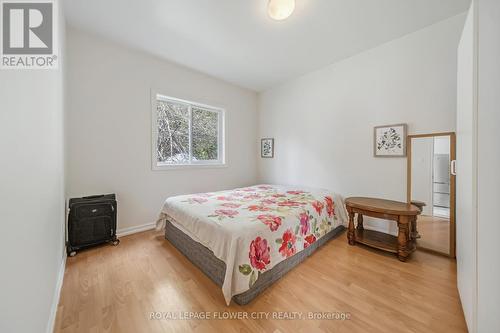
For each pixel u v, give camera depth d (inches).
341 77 113.3
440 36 81.7
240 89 154.6
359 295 57.6
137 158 106.3
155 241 95.0
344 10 75.1
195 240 71.4
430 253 82.4
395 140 93.7
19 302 28.9
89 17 79.5
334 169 118.2
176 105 126.1
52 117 52.6
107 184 97.2
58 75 61.7
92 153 92.7
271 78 138.6
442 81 81.8
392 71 94.7
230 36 91.6
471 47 41.1
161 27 85.6
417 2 71.5
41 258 39.9
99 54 93.6
